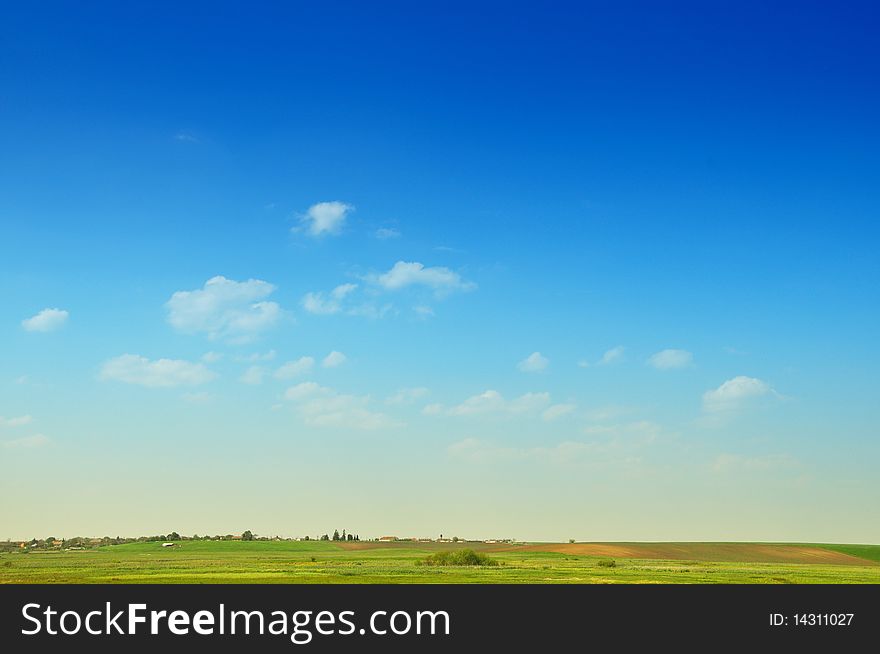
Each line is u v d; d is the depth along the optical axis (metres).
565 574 121.50
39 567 153.00
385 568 143.25
